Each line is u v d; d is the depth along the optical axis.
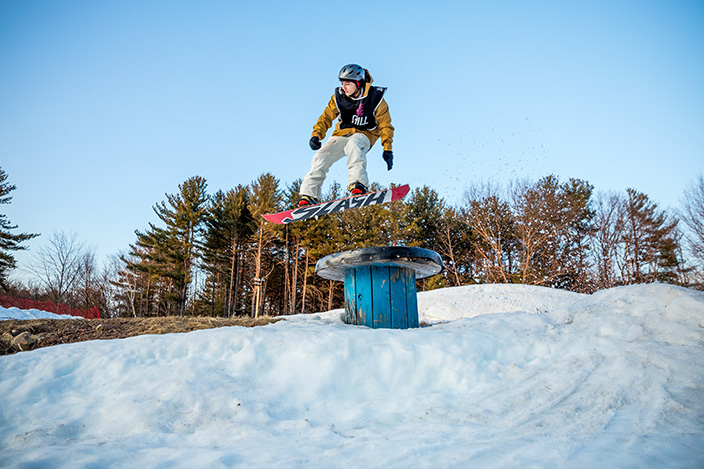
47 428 2.26
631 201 24.34
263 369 3.02
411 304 4.47
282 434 2.20
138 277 32.16
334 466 1.74
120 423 2.33
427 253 4.24
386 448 1.93
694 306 3.06
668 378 2.40
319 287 26.98
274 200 25.19
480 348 3.16
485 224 24.52
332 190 27.80
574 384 2.56
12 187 27.36
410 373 2.95
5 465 1.84
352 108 4.24
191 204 27.44
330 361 2.97
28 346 4.45
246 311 31.38
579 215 24.73
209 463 1.77
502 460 1.71
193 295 32.66
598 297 3.91
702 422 1.94
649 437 1.85
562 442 1.87
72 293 32.41
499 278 22.95
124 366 2.99
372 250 4.14
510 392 2.61
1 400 2.60
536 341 3.27
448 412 2.42
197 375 2.81
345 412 2.53
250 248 27.61
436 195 27.42
